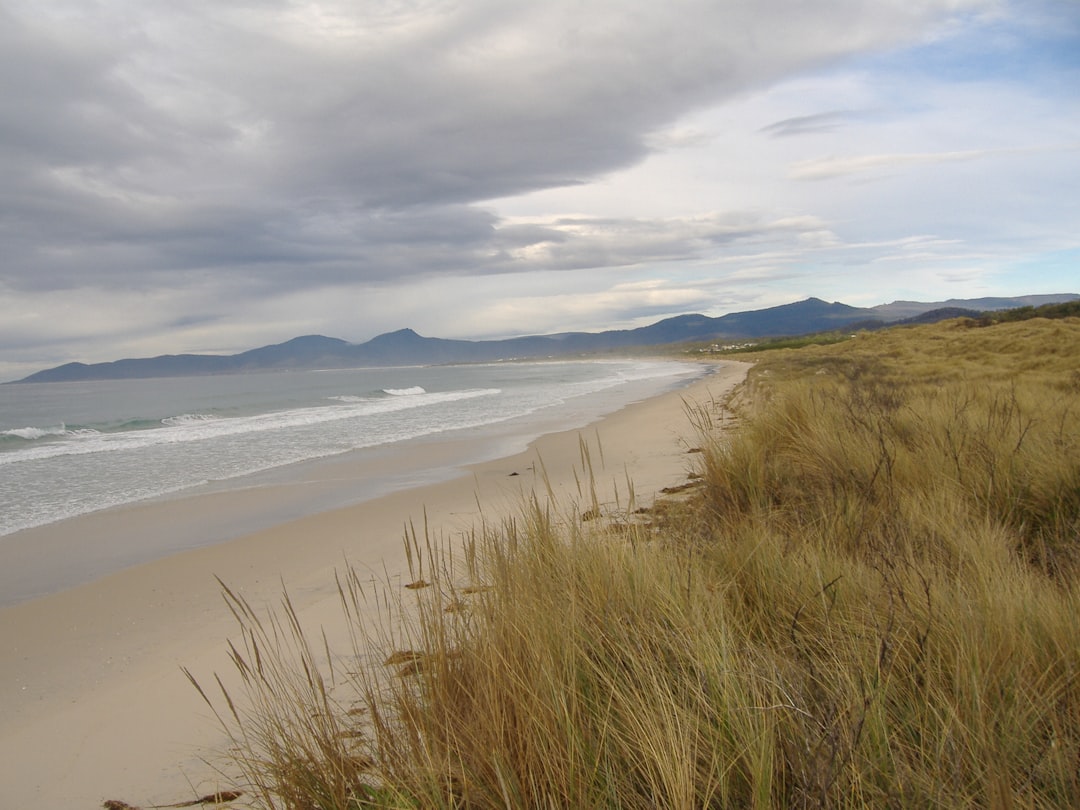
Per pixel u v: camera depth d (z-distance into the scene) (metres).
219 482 12.91
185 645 4.91
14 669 4.75
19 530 9.60
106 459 16.84
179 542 8.45
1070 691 2.17
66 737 3.62
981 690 2.13
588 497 8.15
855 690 2.07
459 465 13.34
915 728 2.09
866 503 4.70
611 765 2.01
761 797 1.78
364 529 8.27
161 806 2.75
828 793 1.77
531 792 1.99
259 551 7.62
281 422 26.22
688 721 2.00
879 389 11.91
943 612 2.60
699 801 1.90
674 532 4.56
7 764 3.38
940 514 4.24
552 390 42.72
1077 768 1.83
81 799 2.96
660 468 9.96
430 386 63.34
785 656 2.61
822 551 3.64
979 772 1.77
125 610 5.92
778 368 32.16
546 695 2.16
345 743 2.70
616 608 2.91
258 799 2.32
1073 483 4.69
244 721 3.42
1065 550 3.75
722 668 2.26
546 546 3.72
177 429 25.00
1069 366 19.92
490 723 2.15
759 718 2.05
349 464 14.44
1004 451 5.37
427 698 2.46
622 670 2.44
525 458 13.44
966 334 39.75
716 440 7.88
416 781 2.05
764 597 3.23
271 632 4.78
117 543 8.59
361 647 4.09
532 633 2.48
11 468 15.85
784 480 5.82
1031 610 2.62
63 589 6.72
